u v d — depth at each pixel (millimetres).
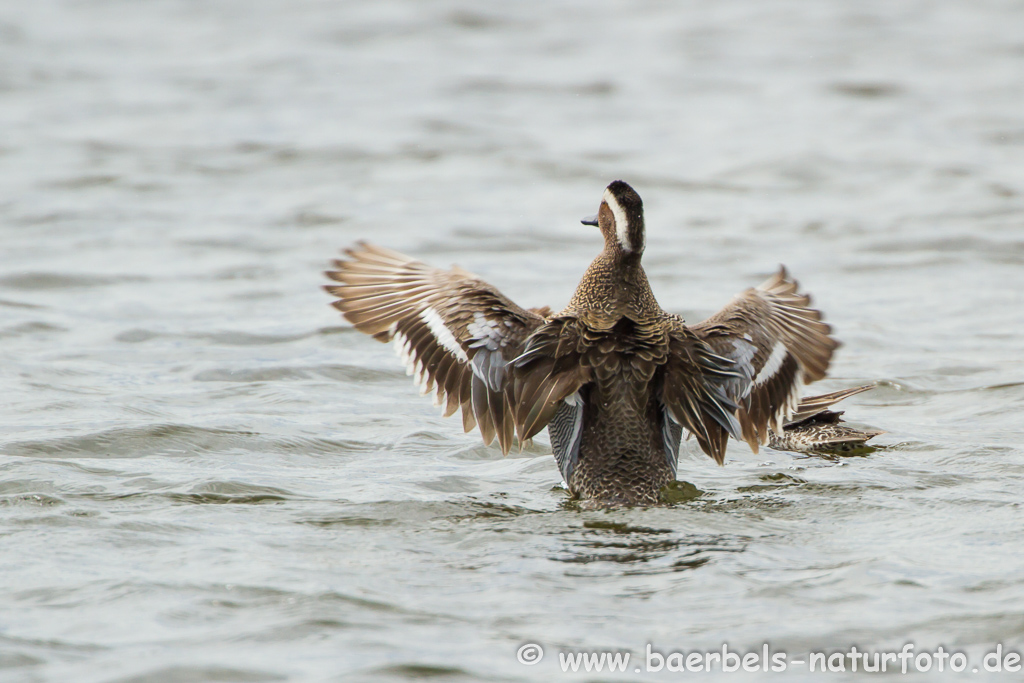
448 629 7418
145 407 12898
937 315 17500
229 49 40094
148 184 25734
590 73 37188
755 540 8938
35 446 11242
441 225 23172
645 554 8672
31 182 25406
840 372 14766
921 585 7996
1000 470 10820
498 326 10234
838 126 31203
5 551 8555
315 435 12117
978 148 28953
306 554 8625
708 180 26734
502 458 11586
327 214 23719
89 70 36781
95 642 7188
